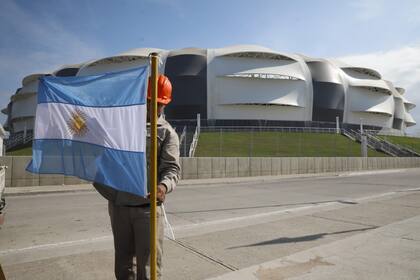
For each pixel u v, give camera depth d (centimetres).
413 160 4012
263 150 3569
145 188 255
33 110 8006
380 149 4447
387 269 449
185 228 706
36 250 545
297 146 3959
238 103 6988
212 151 3344
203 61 7038
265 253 529
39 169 259
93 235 643
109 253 526
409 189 1467
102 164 261
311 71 7544
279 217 830
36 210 938
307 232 665
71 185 1540
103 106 267
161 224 282
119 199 274
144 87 265
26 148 4428
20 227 714
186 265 472
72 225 734
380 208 950
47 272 446
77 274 439
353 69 8406
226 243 584
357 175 2608
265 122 6800
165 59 7031
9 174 1457
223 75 6981
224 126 6300
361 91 7938
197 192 1420
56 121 266
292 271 444
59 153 264
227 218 819
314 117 7388
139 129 260
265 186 1694
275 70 7112
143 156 257
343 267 457
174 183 274
